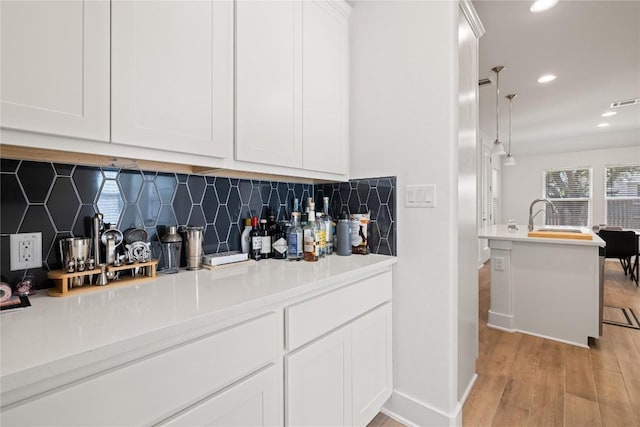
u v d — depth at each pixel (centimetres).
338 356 115
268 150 122
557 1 203
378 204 159
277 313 92
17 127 67
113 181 108
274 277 110
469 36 168
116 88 81
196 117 99
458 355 146
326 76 152
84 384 55
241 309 80
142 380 63
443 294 139
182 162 97
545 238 249
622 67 302
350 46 170
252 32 116
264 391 87
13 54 66
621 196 631
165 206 122
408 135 149
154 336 63
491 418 150
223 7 107
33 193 91
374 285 138
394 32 153
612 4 206
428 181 143
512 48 264
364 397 130
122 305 78
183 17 95
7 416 48
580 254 236
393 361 153
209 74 102
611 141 613
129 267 100
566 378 186
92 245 99
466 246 160
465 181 158
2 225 86
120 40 82
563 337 243
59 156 88
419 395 145
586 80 334
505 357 215
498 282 272
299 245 145
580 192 677
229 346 78
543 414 153
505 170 770
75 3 75
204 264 126
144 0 87
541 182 724
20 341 57
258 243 146
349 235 157
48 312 73
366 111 163
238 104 111
